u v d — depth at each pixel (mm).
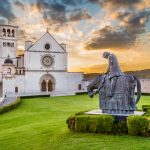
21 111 42875
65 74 92312
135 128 18953
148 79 78938
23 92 86312
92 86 23234
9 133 24062
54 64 90938
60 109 43812
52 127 24859
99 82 22844
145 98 62250
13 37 93625
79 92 84062
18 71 86188
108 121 19734
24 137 21766
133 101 21609
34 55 88438
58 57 91500
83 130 20391
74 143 18312
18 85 85688
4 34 92438
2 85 84938
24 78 86625
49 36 90312
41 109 44562
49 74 90375
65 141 18906
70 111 40469
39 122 29875
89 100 61844
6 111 42656
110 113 22109
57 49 91250
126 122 19641
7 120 34062
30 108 46781
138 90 21703
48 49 90125
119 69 22266
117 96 21906
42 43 89438
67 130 21766
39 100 63719
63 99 65812
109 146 17234
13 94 81750
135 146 16906
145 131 18719
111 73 22188
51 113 38531
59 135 20750
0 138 22234
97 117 20047
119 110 21844
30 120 32656
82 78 94250
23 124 30016
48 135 21625
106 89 22281
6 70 84062
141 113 22484
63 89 92000
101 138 18875
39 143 19500
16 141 20734
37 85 88688
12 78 84688
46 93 84188
